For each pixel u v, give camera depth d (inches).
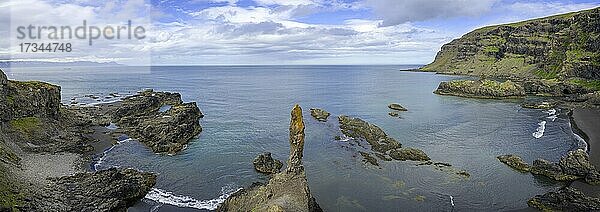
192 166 2655.0
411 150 2819.9
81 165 2586.1
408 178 2413.9
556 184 2297.0
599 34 7303.2
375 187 2278.5
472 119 4392.2
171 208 2020.2
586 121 4143.7
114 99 6166.3
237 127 3996.1
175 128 3356.3
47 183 2092.8
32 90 3316.9
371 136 3331.7
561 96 6530.5
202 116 4660.4
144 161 2748.5
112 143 3186.5
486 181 2368.4
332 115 4613.7
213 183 2354.8
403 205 2052.2
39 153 2682.1
